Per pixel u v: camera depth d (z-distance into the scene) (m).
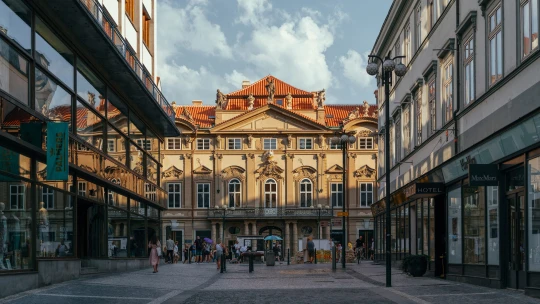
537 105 18.05
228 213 84.81
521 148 18.94
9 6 20.09
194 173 85.88
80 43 26.86
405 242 36.06
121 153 34.72
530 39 18.92
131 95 35.53
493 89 21.59
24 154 21.09
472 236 24.11
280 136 86.25
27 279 20.62
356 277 29.16
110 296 19.44
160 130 45.22
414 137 34.78
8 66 19.86
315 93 88.56
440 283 24.25
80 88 27.50
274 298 18.80
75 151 25.97
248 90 89.69
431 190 27.95
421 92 32.91
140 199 39.31
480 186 23.19
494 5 22.11
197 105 92.75
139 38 40.44
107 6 32.78
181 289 22.72
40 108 22.53
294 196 85.81
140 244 40.09
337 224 43.78
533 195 18.44
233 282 26.86
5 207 19.42
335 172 85.62
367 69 26.44
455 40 26.59
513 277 20.38
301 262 53.31
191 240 85.50
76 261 26.16
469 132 24.50
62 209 24.95
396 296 18.92
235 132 85.62
